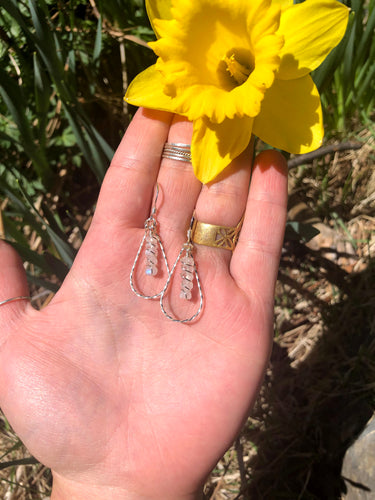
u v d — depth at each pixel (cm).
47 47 19
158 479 15
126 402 15
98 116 25
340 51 17
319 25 14
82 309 15
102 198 16
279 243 16
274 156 16
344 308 22
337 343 22
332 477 20
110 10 22
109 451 15
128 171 16
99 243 16
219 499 21
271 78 14
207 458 15
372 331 22
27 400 15
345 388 21
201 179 15
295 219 24
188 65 15
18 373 15
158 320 16
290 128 15
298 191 25
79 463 15
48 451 15
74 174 25
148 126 16
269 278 16
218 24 15
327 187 25
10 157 24
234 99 14
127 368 15
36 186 24
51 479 22
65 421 15
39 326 15
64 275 19
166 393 15
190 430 15
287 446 21
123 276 16
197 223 17
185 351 15
